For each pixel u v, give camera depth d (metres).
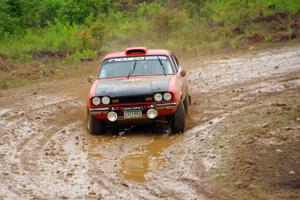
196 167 12.87
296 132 14.45
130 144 15.41
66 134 16.97
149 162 13.65
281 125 15.20
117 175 12.77
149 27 39.72
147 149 14.78
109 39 38.09
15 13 40.25
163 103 15.80
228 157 13.13
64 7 43.41
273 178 11.67
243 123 15.88
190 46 35.97
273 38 35.72
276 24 39.06
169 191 11.52
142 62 17.83
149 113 15.88
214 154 13.56
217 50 34.31
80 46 36.28
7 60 32.16
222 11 43.00
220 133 15.20
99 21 39.47
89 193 11.62
